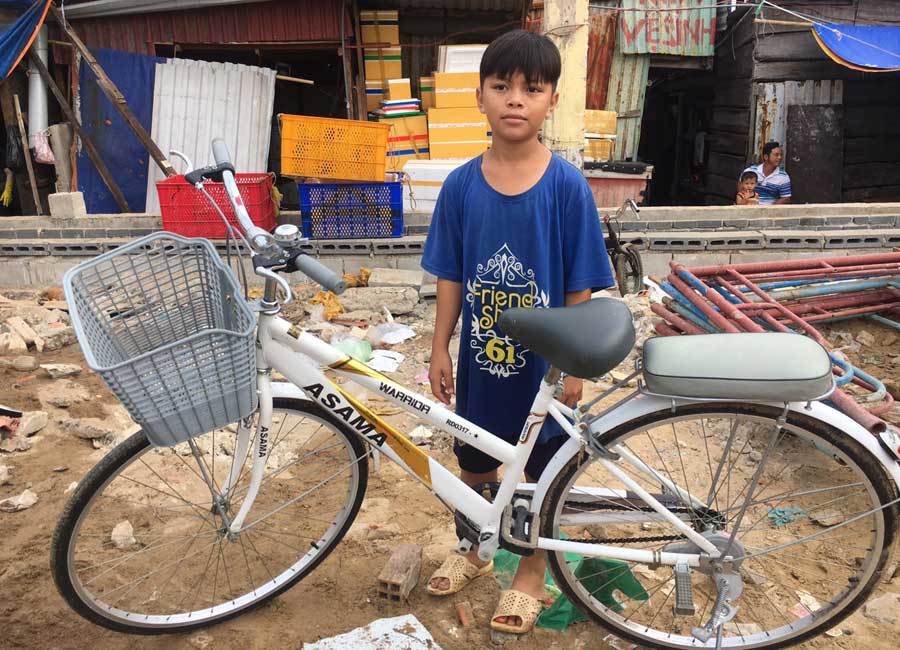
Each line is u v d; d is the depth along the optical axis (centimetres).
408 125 796
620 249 325
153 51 862
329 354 215
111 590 261
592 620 238
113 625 235
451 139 784
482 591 265
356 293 560
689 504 224
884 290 504
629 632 236
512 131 202
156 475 320
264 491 320
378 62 883
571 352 184
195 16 855
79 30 852
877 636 240
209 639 244
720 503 310
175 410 182
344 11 851
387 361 466
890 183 972
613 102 961
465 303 228
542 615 250
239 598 253
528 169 211
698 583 265
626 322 190
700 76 1109
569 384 229
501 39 199
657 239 616
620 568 248
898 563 273
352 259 626
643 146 1388
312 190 610
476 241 219
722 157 1052
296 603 260
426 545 289
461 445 246
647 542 260
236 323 204
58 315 536
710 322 433
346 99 888
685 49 947
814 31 813
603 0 926
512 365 225
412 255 625
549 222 212
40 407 399
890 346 481
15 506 311
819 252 620
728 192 1032
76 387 424
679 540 238
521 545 220
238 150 832
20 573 272
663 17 930
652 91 1334
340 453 329
